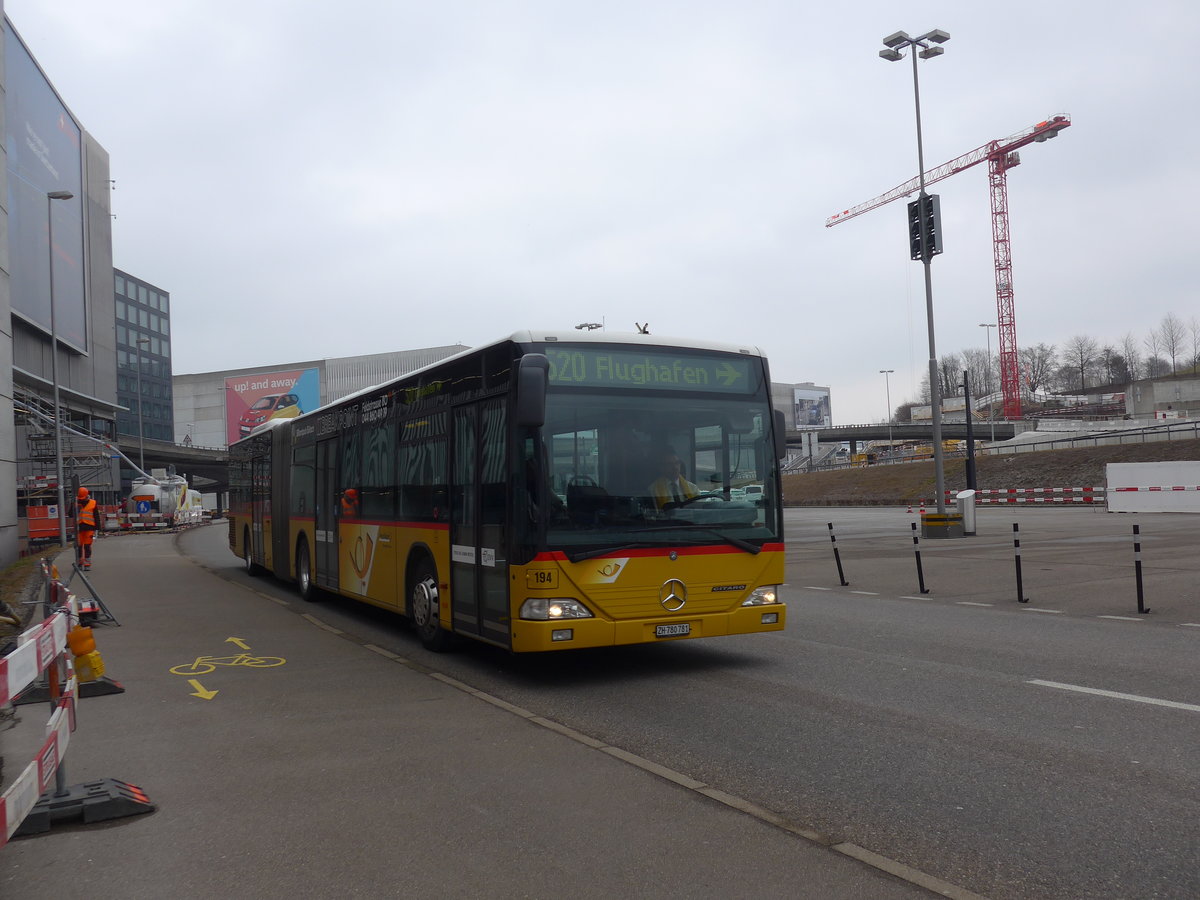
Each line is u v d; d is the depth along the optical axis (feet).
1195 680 26.50
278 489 59.72
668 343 29.14
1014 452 223.10
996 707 23.72
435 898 13.32
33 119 164.35
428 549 33.86
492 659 33.09
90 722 24.63
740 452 29.53
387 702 26.30
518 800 17.44
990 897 12.89
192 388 396.78
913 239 90.58
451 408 32.12
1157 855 14.19
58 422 118.73
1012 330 395.75
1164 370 450.71
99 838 16.11
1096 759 19.12
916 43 90.63
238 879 14.21
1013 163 388.78
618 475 27.68
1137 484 114.73
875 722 22.58
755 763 19.51
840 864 14.12
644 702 25.61
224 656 34.60
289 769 19.89
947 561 64.90
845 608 44.19
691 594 28.02
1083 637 34.24
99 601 44.01
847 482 251.80
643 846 15.02
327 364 368.27
